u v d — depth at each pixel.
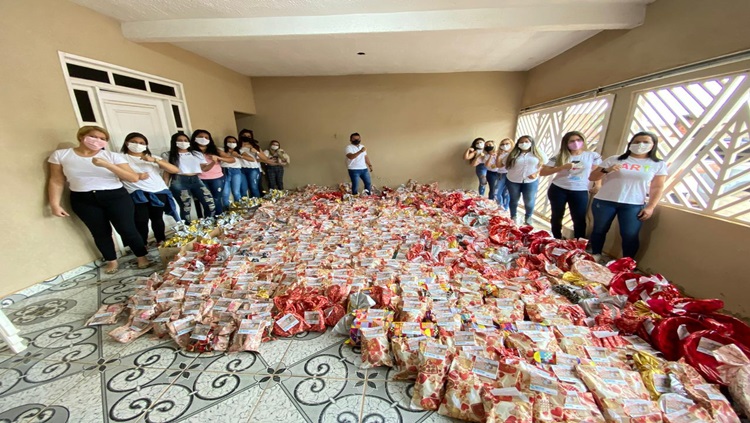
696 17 1.79
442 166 5.24
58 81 2.10
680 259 1.93
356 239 2.67
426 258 2.20
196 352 1.41
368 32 2.55
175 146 2.94
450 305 1.57
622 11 2.24
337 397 1.16
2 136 1.80
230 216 3.36
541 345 1.26
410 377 1.23
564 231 3.14
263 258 2.27
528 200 3.23
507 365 1.13
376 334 1.36
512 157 3.20
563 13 2.33
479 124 4.96
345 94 4.98
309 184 5.44
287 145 5.28
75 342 1.48
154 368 1.32
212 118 3.91
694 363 1.14
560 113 3.53
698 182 1.84
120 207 2.19
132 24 2.58
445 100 4.89
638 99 2.31
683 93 1.94
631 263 1.87
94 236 2.17
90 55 2.32
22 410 1.11
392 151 5.23
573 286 1.76
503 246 2.39
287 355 1.39
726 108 1.66
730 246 1.63
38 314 1.73
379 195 4.63
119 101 2.63
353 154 4.39
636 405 0.97
